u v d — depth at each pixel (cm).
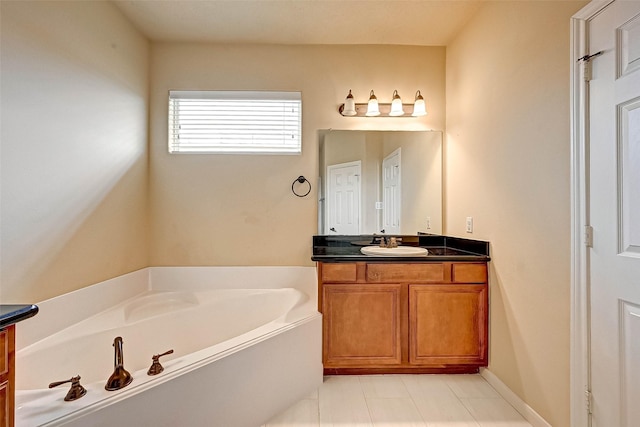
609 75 117
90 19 181
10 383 90
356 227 255
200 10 209
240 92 251
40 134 148
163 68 248
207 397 136
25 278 141
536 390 154
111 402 110
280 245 252
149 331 189
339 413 166
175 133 251
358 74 253
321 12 212
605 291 119
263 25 227
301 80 252
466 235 223
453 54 243
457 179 236
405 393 185
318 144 254
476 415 164
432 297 201
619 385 114
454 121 241
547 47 145
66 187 164
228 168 250
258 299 232
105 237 195
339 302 200
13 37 134
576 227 130
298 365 179
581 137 127
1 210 130
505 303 180
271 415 162
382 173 256
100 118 190
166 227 247
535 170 153
